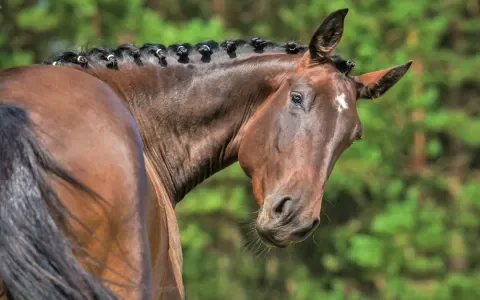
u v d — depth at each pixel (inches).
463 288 1236.5
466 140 1353.3
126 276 229.0
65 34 1190.3
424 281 1275.8
